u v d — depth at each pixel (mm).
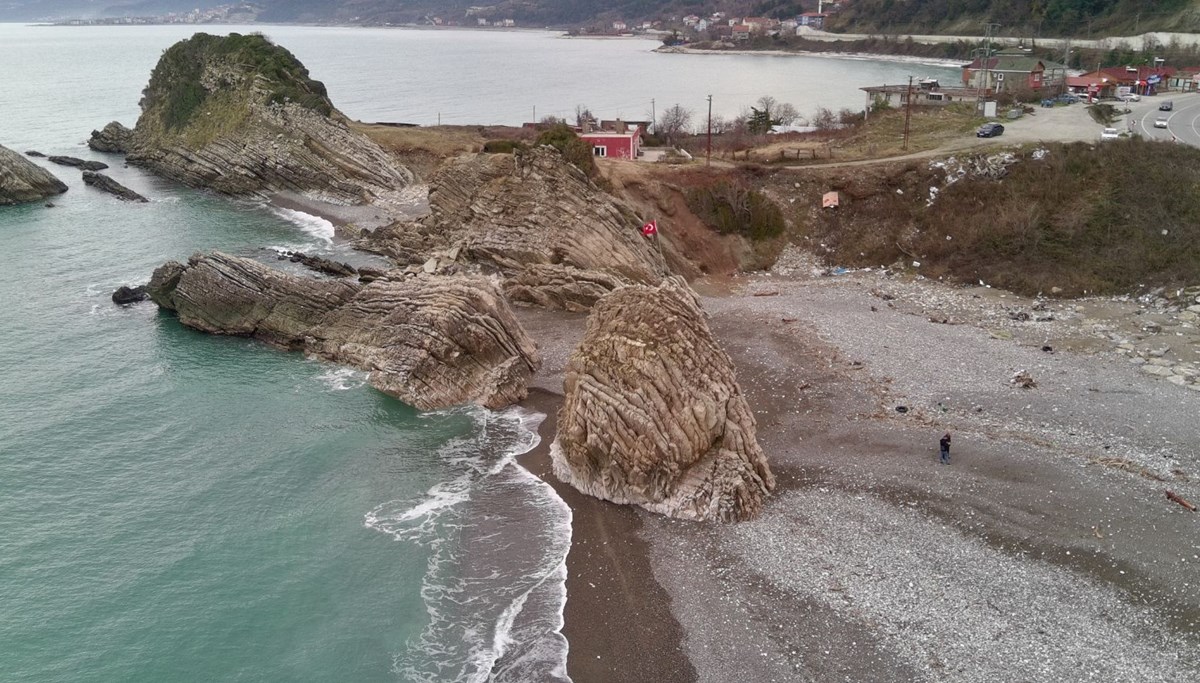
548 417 53312
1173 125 95188
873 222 81188
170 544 40031
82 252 86312
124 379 58156
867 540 38344
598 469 43781
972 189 79938
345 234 94312
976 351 57500
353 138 113375
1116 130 88750
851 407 50562
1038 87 128750
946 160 83375
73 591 36562
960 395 51094
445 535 40875
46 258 84000
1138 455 43562
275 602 36188
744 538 39188
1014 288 69688
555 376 58594
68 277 78562
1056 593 34375
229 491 44656
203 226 97625
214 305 66250
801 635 33125
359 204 108500
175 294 68125
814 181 84562
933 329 62062
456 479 46000
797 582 35969
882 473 43500
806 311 66812
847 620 33656
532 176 74750
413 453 48875
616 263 71188
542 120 163875
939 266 74812
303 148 114125
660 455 42000
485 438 50656
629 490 42688
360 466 47438
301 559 39062
